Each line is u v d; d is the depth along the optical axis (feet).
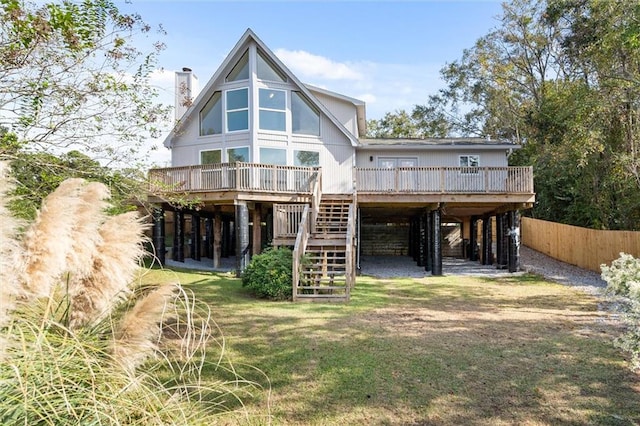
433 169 45.52
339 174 52.24
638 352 13.10
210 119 51.11
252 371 15.34
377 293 34.06
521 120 79.92
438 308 27.94
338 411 12.46
